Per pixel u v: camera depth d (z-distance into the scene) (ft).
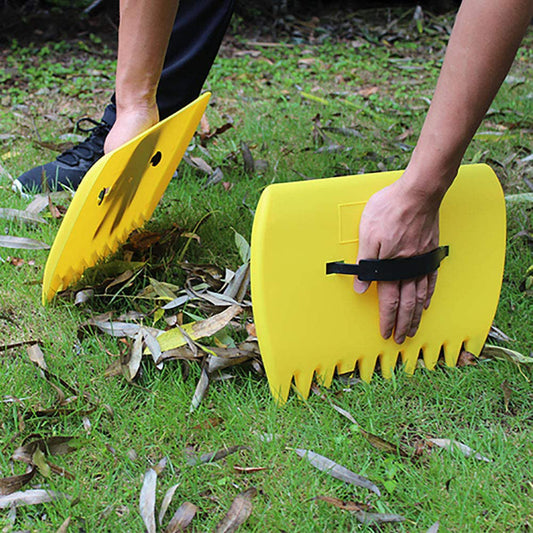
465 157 8.36
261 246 4.03
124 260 5.59
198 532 3.43
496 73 3.56
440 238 4.48
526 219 6.66
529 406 4.35
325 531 3.44
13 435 3.91
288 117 9.71
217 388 4.42
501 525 3.47
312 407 4.29
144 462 3.84
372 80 12.28
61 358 4.58
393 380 4.40
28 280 5.48
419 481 3.68
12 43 13.70
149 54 5.01
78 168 6.97
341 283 4.29
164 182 5.69
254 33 15.55
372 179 4.31
